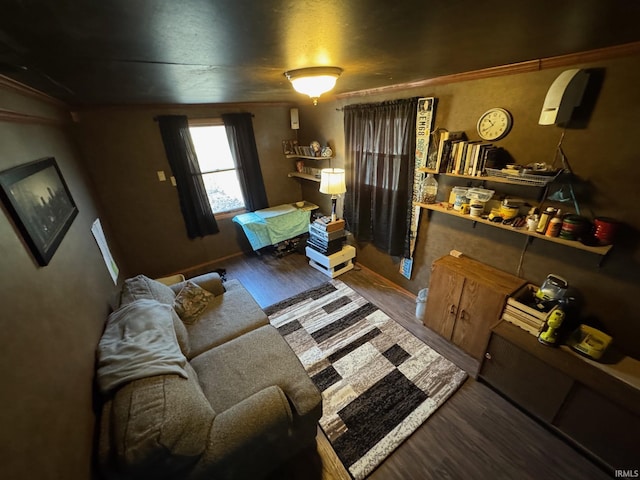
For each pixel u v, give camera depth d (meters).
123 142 3.04
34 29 0.70
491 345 1.89
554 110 1.46
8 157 1.16
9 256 0.91
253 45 0.98
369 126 2.89
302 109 3.97
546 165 1.70
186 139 3.38
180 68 1.28
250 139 3.83
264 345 1.82
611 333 1.67
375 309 2.91
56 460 0.82
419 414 1.84
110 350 1.34
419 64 1.51
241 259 4.14
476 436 1.72
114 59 1.05
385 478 1.54
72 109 2.61
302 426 1.48
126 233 3.31
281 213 3.99
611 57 1.35
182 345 1.72
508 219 1.92
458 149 2.07
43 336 0.96
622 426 1.39
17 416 0.73
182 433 1.07
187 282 2.37
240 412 1.27
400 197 2.78
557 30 0.96
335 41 0.98
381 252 3.36
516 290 1.95
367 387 2.04
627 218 1.50
